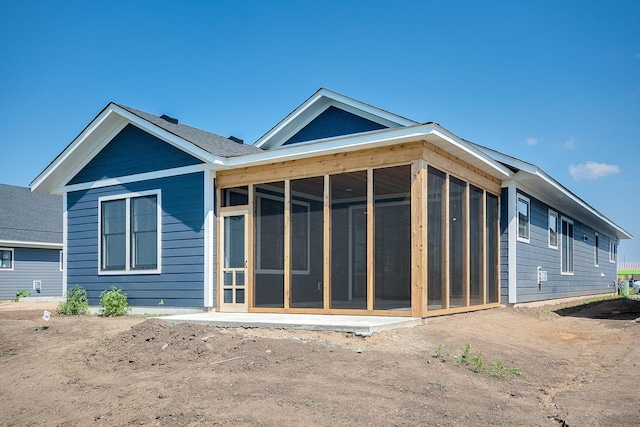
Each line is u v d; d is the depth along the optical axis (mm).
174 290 11555
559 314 13367
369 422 4539
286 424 4520
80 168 13320
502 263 12516
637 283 38750
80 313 12547
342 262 10047
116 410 5191
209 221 11148
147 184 12156
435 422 4562
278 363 6234
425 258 8719
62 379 6359
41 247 25656
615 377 6426
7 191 28281
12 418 5281
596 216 19281
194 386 5613
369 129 13492
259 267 10688
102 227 12867
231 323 8469
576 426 4547
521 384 5914
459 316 9797
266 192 10773
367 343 7141
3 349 8203
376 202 9891
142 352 7164
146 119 11805
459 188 10375
